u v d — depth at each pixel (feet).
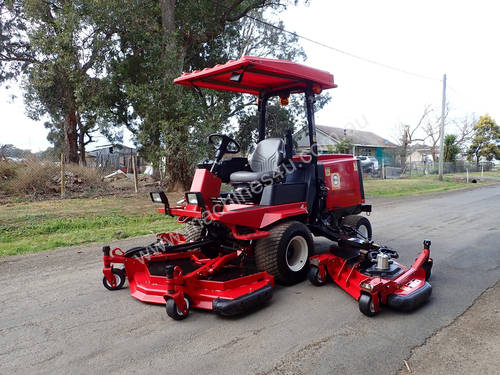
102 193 42.01
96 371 9.02
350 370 8.94
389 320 11.66
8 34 62.28
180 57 41.73
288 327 11.25
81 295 14.06
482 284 14.78
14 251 20.33
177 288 11.69
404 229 26.27
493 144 158.51
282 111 47.11
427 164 104.27
